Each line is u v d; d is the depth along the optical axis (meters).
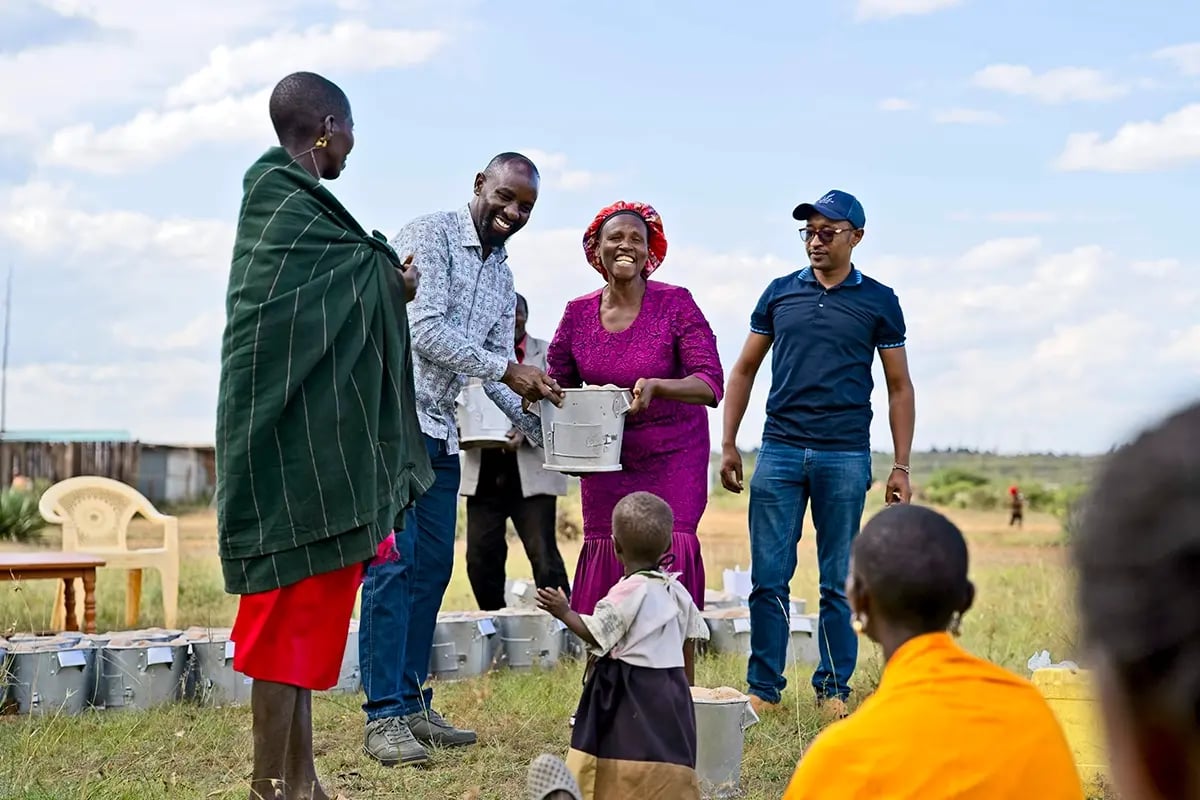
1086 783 5.00
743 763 5.67
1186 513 0.70
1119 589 0.72
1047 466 43.00
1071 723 5.07
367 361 4.30
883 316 6.67
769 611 6.68
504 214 5.91
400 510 4.47
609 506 5.75
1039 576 13.20
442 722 5.95
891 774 2.33
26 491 24.08
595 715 4.41
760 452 6.85
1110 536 0.73
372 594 5.71
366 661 5.75
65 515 10.23
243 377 4.13
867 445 6.76
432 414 5.89
